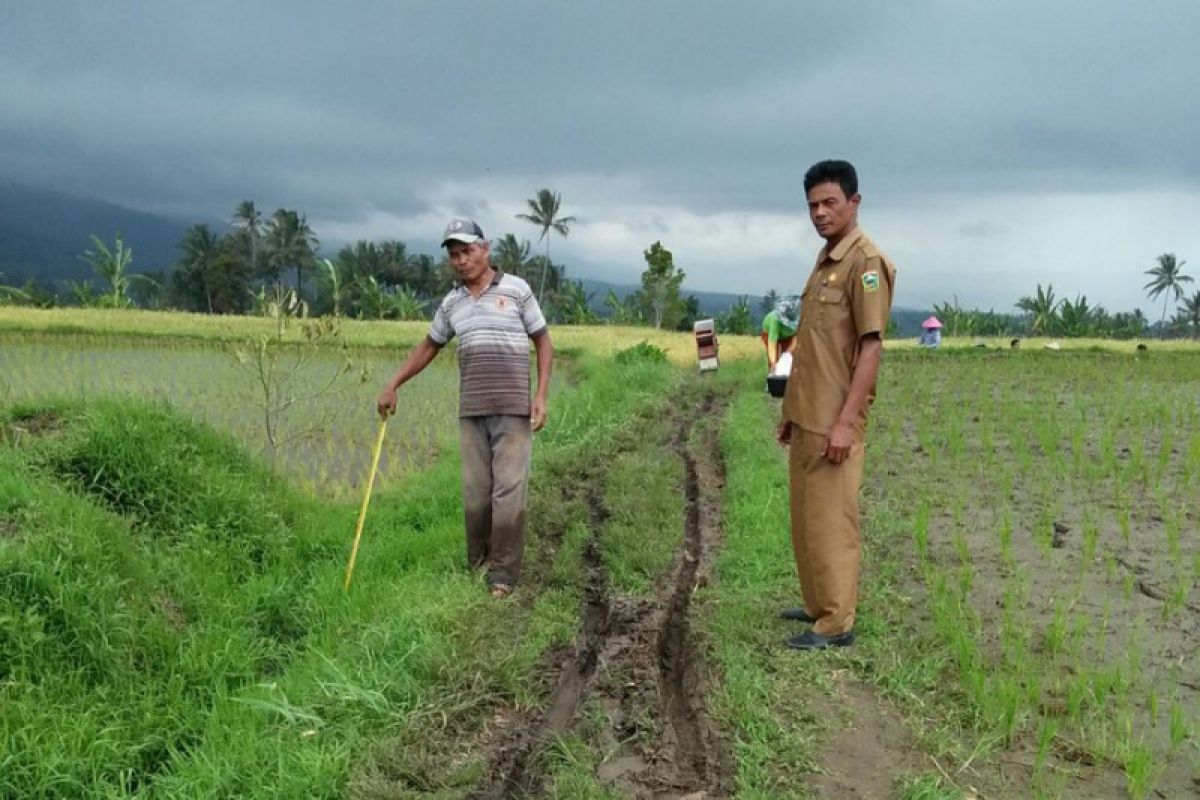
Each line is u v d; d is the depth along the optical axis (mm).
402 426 11102
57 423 5949
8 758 2994
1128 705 3672
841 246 3998
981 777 3197
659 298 56438
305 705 3545
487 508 5262
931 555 5625
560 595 4930
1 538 4074
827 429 4008
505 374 5086
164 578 4602
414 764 3211
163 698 3711
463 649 4051
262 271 75812
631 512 6473
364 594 4855
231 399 12320
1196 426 10375
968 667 3863
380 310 52500
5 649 3521
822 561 4121
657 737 3533
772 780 3176
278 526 5961
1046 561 5473
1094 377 16844
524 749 3461
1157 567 5320
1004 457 8672
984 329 53094
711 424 11117
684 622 4695
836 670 4000
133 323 24828
